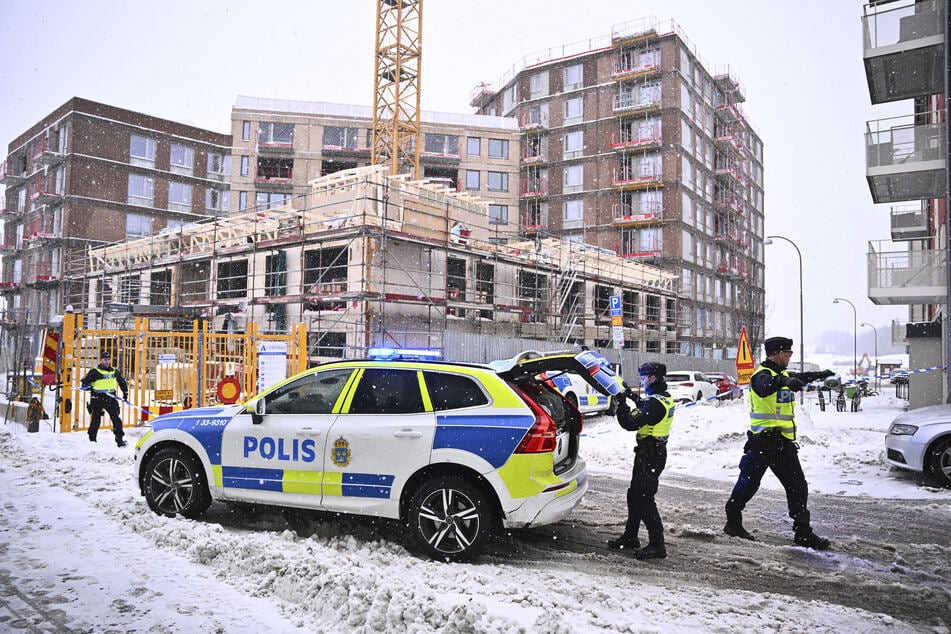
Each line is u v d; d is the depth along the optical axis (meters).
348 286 21.78
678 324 43.00
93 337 12.90
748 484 6.06
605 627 3.95
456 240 24.56
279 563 4.75
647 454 5.53
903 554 5.64
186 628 3.84
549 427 5.20
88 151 43.75
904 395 34.56
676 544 5.87
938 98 20.66
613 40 51.53
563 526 6.46
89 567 4.82
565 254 30.91
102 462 9.38
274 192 50.00
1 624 3.84
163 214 46.81
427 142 52.66
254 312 24.62
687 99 51.53
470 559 5.11
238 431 5.98
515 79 57.66
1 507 6.61
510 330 27.91
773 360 6.03
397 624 3.82
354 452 5.48
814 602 4.47
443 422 5.32
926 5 18.16
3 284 47.72
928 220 24.03
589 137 52.94
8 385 19.45
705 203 54.22
